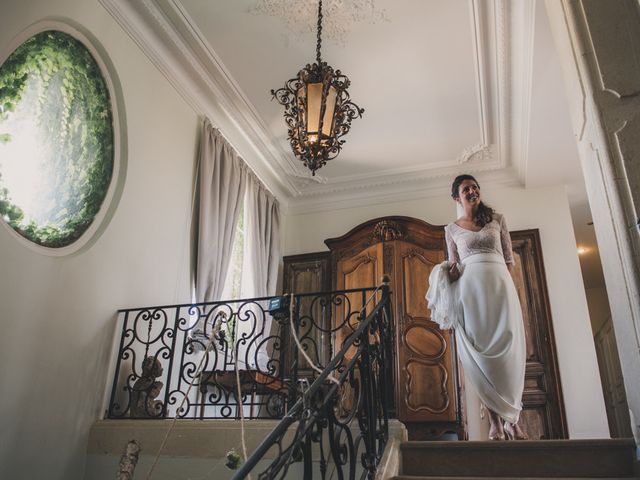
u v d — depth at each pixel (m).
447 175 6.96
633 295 2.10
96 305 3.77
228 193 5.59
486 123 5.91
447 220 6.93
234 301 3.70
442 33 4.76
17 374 3.09
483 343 2.96
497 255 3.13
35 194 3.37
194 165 5.27
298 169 6.98
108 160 4.11
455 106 5.72
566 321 5.91
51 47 3.62
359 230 6.52
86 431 3.51
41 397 3.23
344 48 4.97
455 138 6.27
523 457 2.50
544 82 4.77
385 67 5.20
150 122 4.65
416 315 5.86
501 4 4.31
